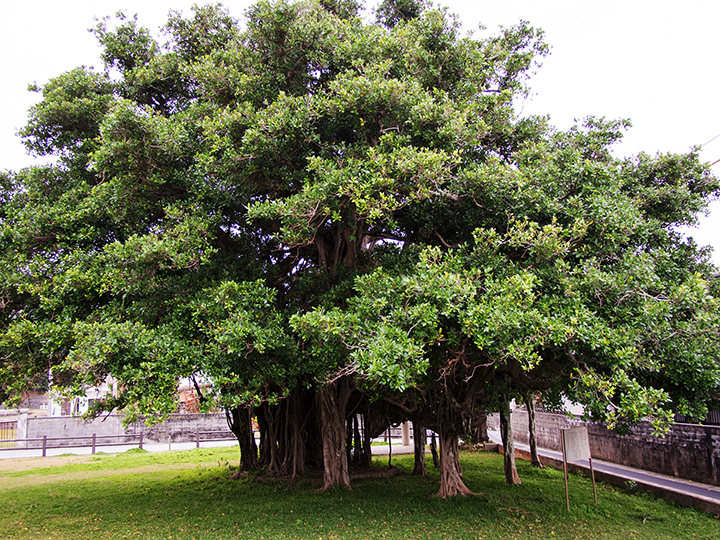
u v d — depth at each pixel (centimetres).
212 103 1027
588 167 857
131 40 1273
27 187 1131
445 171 817
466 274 740
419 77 1027
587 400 755
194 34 1218
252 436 1505
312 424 1484
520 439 2198
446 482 1130
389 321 715
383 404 1468
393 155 805
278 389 1251
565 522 905
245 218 1058
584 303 778
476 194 862
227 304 810
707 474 1152
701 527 861
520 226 778
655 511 973
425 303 700
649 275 766
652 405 670
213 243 1117
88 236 981
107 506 1077
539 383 905
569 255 869
